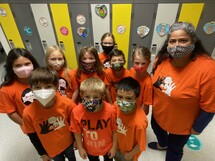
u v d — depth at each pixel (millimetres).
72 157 1404
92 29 2793
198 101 1030
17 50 1145
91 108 970
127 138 1088
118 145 1194
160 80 1138
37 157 1714
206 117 1018
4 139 1968
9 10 2855
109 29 2740
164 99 1131
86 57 1493
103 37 2021
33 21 2902
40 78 952
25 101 1209
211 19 2346
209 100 959
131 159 1190
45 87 980
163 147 1719
